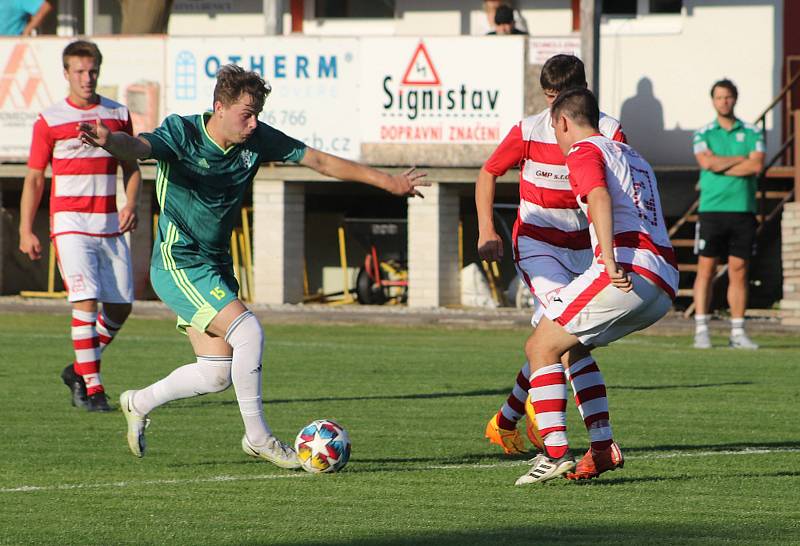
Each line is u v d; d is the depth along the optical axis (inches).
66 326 2204.7
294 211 2620.6
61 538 714.8
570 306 846.5
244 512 786.8
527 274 992.2
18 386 1435.8
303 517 770.8
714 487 872.9
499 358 1744.6
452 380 1505.9
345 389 1422.2
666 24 2817.4
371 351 1834.4
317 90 2524.6
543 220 992.2
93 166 1258.6
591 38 2429.9
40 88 2610.7
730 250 1899.6
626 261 833.5
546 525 742.5
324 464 922.7
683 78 2807.6
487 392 1398.9
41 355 1744.6
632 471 936.3
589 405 881.5
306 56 2524.6
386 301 2704.2
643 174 858.8
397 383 1475.1
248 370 912.9
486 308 2546.8
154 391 952.3
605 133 982.4
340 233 2753.4
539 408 868.0
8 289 2883.9
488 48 2463.1
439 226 2527.1
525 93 2454.5
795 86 2758.4
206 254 932.0
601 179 821.9
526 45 2452.0
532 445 1063.0
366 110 2509.8
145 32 2805.1
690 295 2394.2
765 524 745.6
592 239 852.0
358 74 2508.6
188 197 909.2
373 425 1168.2
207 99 2559.1
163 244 924.0
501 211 2687.0
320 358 1737.2
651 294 836.6
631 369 1624.0
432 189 2519.7
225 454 1016.9
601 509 793.6
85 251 1250.6
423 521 756.6
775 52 2760.8
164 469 949.2
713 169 1878.7
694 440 1084.5
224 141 893.8
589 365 885.8
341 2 2987.2
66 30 3149.6
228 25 3041.3
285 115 2539.4
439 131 2490.2
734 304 1905.8
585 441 1079.0
